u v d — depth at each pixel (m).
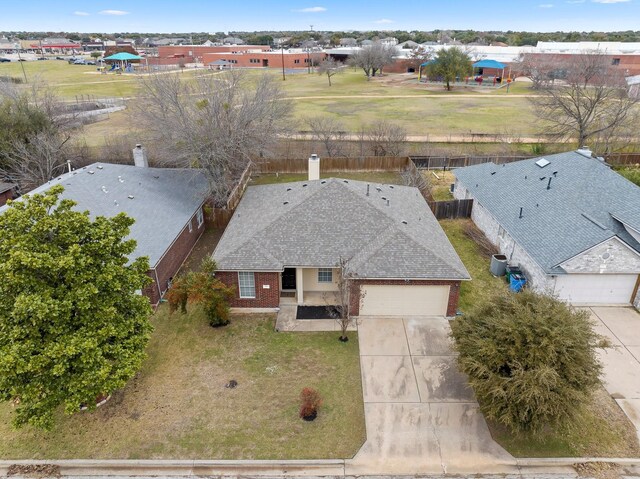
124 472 11.70
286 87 79.75
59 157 31.80
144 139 36.62
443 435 12.50
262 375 14.62
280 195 22.30
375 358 15.35
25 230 11.35
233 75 34.75
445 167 36.66
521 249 20.03
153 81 33.25
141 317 13.10
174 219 21.64
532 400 10.91
